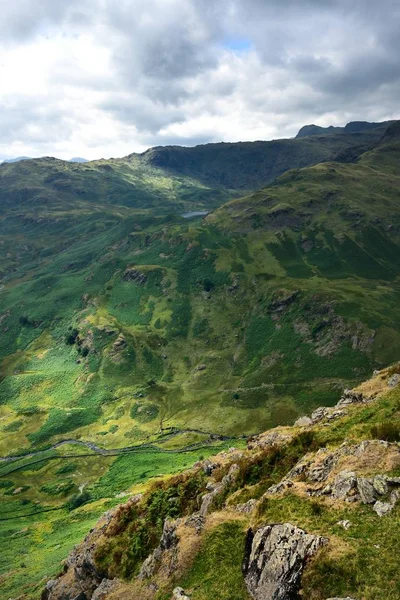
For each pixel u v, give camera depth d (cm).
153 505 4688
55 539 9406
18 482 15462
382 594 2089
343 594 2194
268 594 2520
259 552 2834
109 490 13100
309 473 3538
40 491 14562
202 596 2848
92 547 4769
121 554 4319
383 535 2442
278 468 4128
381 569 2220
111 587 3981
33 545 9462
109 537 4738
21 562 8169
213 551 3225
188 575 3188
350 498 2908
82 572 4700
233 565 3014
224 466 4797
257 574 2730
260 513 3247
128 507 4991
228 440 16325
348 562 2327
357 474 3058
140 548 4241
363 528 2558
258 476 4197
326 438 4116
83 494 12781
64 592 4694
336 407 5719
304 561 2502
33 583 6544
